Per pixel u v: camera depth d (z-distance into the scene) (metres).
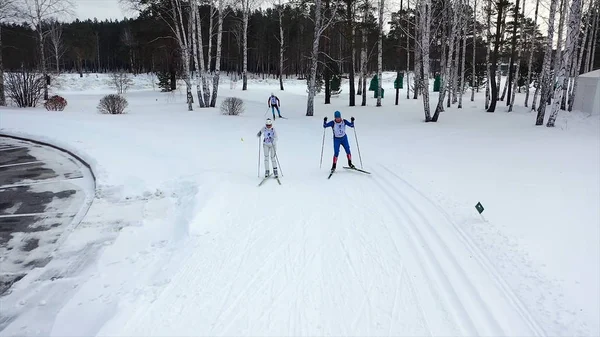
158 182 10.26
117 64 85.06
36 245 7.05
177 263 5.86
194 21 25.95
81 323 4.66
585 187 8.38
